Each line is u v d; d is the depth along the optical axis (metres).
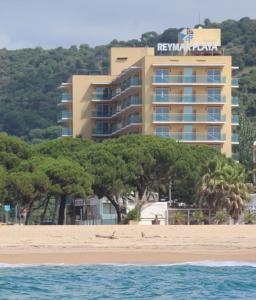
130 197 187.12
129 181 176.12
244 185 170.62
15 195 167.38
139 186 180.38
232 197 169.00
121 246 120.44
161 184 181.88
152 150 176.88
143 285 84.00
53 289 81.62
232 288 82.56
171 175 179.75
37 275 92.12
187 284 84.88
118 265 101.19
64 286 83.44
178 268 98.06
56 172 168.88
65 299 75.00
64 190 169.12
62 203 188.12
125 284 84.75
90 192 170.62
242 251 115.12
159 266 100.12
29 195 166.62
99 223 195.12
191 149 189.38
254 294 78.94
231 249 117.44
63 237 130.38
